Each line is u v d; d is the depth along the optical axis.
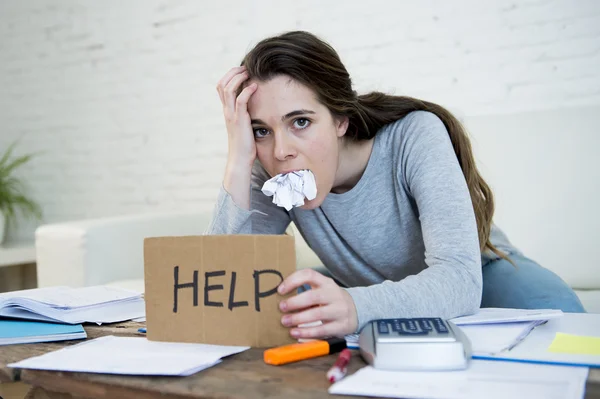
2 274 3.23
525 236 1.93
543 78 2.24
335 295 0.84
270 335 0.84
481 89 2.34
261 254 0.84
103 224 2.08
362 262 1.47
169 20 2.98
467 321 0.90
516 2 2.27
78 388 0.74
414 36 2.45
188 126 2.96
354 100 1.19
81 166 3.27
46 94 3.36
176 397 0.68
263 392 0.66
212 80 2.89
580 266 1.85
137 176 3.11
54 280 2.05
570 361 0.72
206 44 2.90
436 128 1.24
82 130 3.26
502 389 0.63
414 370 0.70
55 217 3.37
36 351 0.87
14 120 3.47
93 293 1.18
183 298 0.88
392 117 1.30
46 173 3.38
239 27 2.81
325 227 1.44
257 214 1.44
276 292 0.84
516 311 0.96
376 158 1.32
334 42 2.61
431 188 1.13
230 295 0.86
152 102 3.05
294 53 1.07
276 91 1.06
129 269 2.15
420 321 0.80
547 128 1.96
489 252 1.48
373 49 2.53
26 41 3.40
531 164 1.96
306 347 0.78
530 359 0.73
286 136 1.08
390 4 2.49
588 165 1.89
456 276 0.95
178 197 3.01
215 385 0.69
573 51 2.19
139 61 3.07
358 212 1.36
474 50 2.35
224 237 0.86
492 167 2.00
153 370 0.72
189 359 0.77
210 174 2.92
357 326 0.84
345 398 0.63
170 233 2.31
